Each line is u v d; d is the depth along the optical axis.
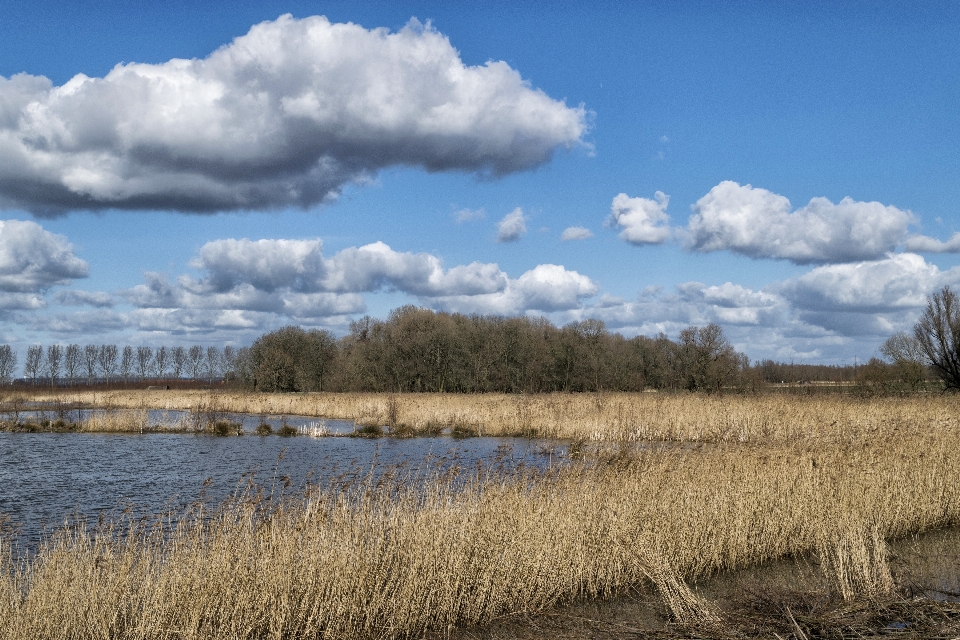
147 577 8.68
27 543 13.55
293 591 9.10
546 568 10.62
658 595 11.13
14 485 21.25
